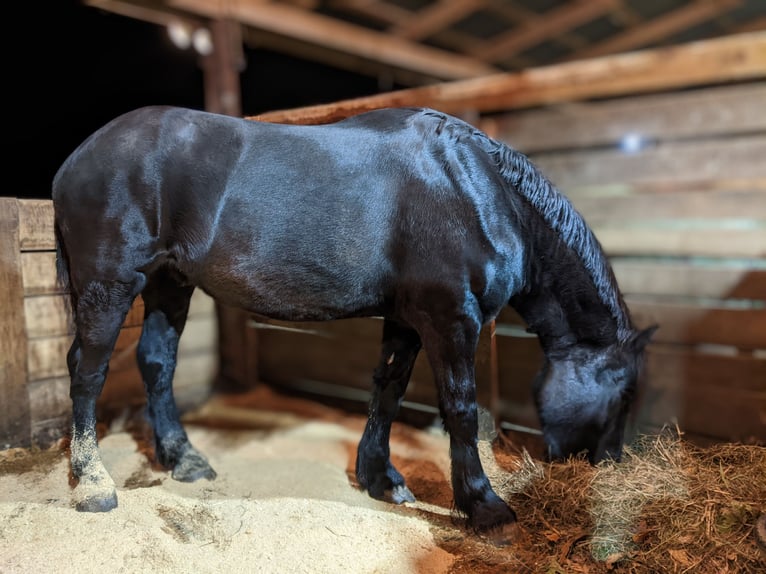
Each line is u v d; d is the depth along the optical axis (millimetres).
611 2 5125
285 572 1621
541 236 1887
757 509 1649
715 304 2854
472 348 1792
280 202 1747
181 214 1771
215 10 4328
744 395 2518
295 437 2721
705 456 2008
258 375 3471
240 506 1958
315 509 1957
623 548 1646
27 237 2197
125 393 2641
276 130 1825
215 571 1608
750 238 3318
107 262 1759
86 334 1814
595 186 4012
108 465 2215
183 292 2143
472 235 1734
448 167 1760
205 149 1765
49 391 2303
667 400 2709
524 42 6023
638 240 3697
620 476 1898
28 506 1822
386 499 2033
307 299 1827
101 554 1626
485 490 1823
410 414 2824
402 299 1806
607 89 4059
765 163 3348
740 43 3473
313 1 4816
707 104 3479
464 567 1668
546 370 2080
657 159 3738
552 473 2018
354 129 1848
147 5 4152
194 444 2582
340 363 3154
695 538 1615
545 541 1729
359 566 1661
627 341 1984
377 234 1767
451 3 5082
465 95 4281
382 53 5773
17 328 2180
